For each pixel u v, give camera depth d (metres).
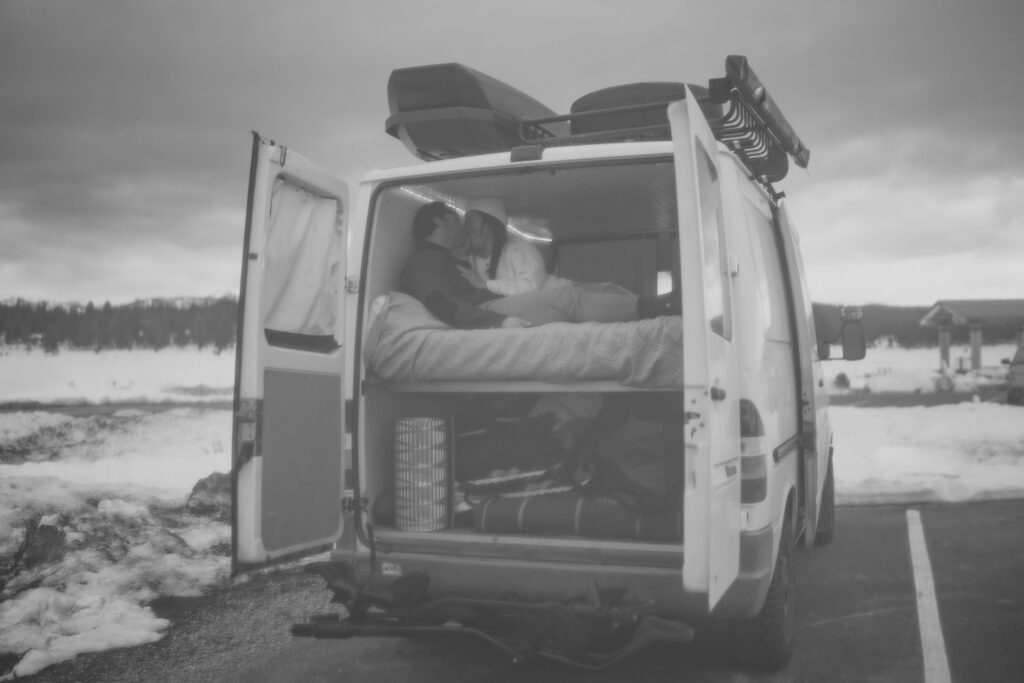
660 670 4.39
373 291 4.51
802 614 5.32
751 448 3.78
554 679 4.30
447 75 4.96
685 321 3.26
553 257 6.65
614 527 3.89
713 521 3.21
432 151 5.23
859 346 6.55
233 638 4.98
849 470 10.66
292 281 3.91
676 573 3.66
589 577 3.76
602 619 3.55
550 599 3.83
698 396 3.22
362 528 4.15
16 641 4.80
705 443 3.20
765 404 4.00
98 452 12.02
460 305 4.69
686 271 3.27
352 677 4.37
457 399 4.93
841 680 4.23
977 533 7.48
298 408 3.84
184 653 4.73
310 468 3.91
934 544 7.10
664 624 3.46
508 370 4.28
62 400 24.73
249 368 3.55
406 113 5.04
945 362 41.47
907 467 10.79
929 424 15.51
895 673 4.32
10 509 6.52
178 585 5.91
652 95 5.45
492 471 4.54
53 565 5.86
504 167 4.25
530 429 4.59
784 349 4.83
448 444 4.34
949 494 9.01
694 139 3.31
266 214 3.65
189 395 27.67
